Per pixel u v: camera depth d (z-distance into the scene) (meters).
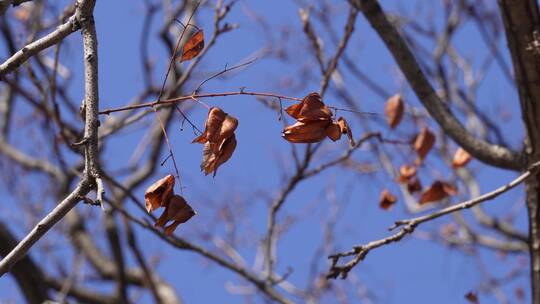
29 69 5.53
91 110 2.77
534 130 4.54
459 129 4.79
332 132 3.05
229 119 3.02
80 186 2.71
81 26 2.91
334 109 3.11
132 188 8.41
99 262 9.09
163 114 7.79
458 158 5.29
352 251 3.71
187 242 5.52
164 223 2.99
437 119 4.82
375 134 5.45
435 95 4.85
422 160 5.36
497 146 4.77
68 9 4.98
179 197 2.99
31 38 5.80
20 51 2.94
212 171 2.99
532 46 4.36
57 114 5.43
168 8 7.09
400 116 5.22
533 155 4.60
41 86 5.54
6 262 2.71
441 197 5.20
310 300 8.50
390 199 5.38
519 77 4.47
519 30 4.39
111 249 8.26
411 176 5.38
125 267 9.05
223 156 3.00
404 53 4.83
